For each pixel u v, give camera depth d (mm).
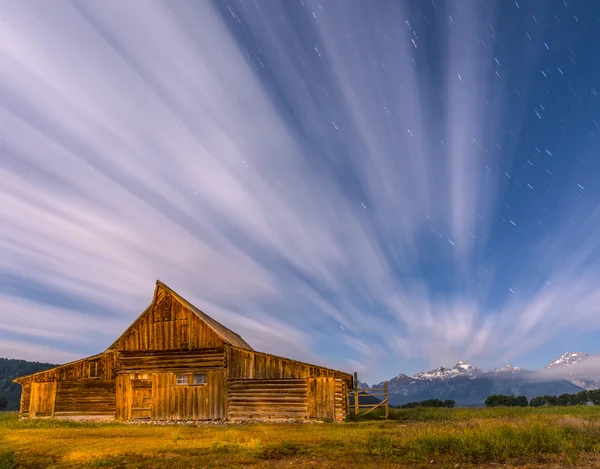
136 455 15008
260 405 28547
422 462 13641
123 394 30609
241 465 13484
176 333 30891
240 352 29656
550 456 13750
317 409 27734
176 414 29500
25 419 31203
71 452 15625
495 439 15492
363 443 16375
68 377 31766
